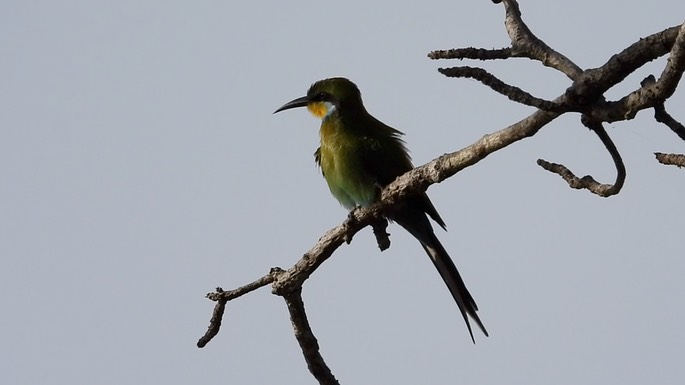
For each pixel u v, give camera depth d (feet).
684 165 22.21
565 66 25.20
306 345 34.04
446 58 26.14
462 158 27.71
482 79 23.04
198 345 33.58
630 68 21.95
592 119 22.94
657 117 22.12
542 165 24.81
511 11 26.48
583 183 24.30
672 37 21.38
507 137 25.40
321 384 34.30
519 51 25.91
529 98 22.75
